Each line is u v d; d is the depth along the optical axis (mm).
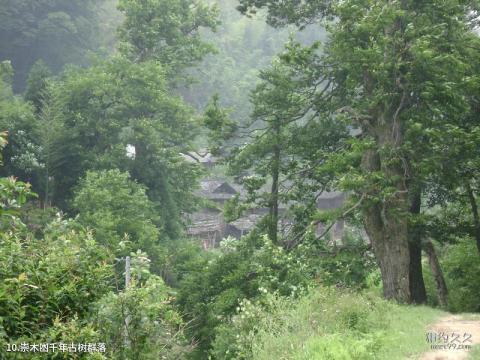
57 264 12164
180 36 63562
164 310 13562
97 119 56188
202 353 29094
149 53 63750
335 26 31141
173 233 57844
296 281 27422
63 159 53750
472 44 30703
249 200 36312
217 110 35250
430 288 42125
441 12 28766
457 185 31562
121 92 55875
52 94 55844
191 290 32844
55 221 13586
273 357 14359
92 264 12820
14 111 54844
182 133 60406
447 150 29031
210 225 81562
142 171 55875
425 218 29312
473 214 37438
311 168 34688
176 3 62594
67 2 107875
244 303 19672
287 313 17531
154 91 55719
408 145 27812
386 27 29203
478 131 27688
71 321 11414
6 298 10789
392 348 14523
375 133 30453
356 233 45906
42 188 53969
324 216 30031
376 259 30391
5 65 64000
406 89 28250
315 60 35375
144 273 13438
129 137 56719
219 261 33469
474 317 21672
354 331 16000
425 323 19266
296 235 33719
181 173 59656
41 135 53469
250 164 36938
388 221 29203
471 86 27578
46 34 100000
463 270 40531
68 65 78062
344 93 35406
